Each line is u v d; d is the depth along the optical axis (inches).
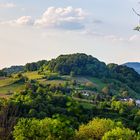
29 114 5172.2
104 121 3294.8
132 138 3004.4
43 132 2716.5
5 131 1589.6
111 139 2947.8
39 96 6717.5
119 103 7637.8
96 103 7864.2
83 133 3161.9
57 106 6294.3
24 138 2600.9
